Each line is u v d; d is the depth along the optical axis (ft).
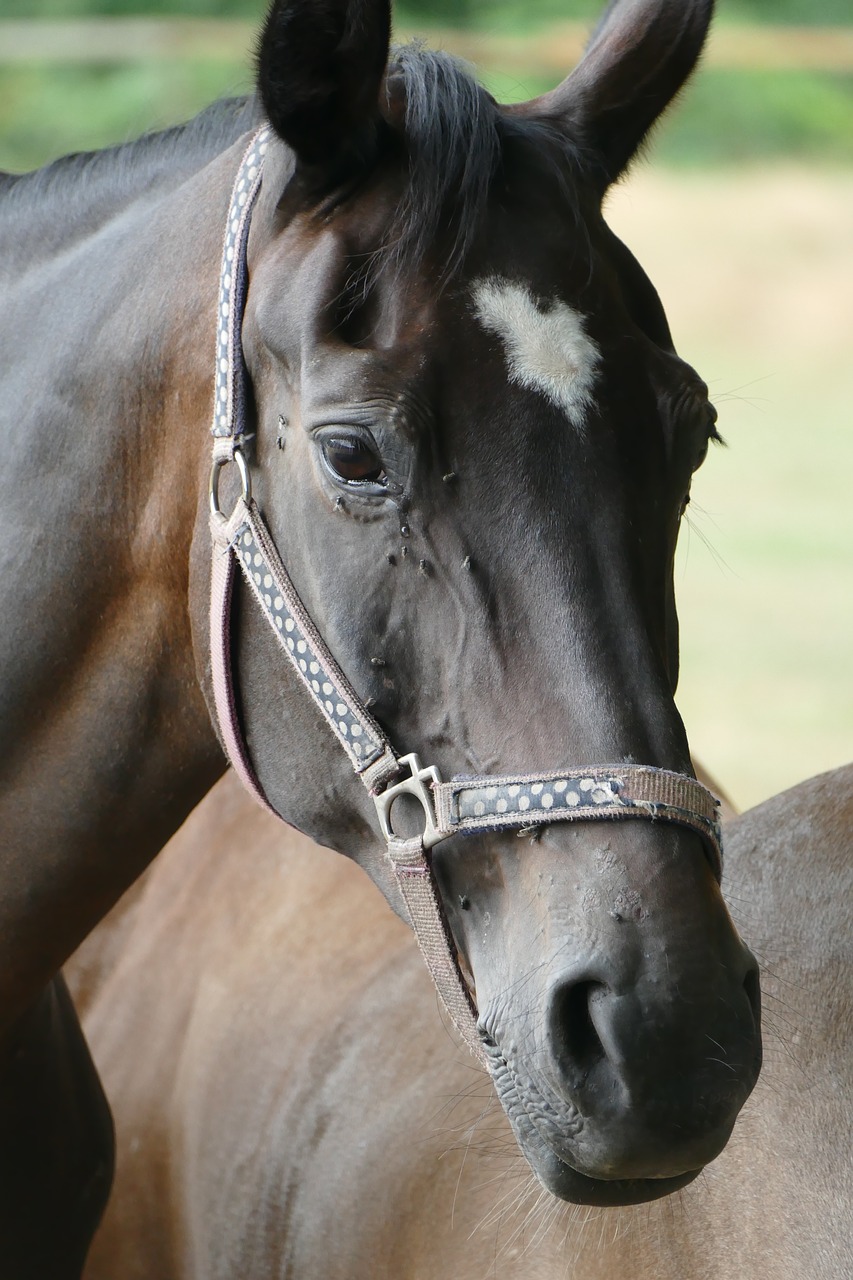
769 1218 9.74
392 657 9.05
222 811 17.06
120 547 10.71
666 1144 8.02
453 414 8.77
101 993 16.70
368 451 8.78
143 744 10.94
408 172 9.32
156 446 10.55
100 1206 13.58
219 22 74.95
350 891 15.66
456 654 8.80
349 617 9.08
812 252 79.92
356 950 14.92
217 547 9.91
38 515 10.82
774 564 48.98
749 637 42.68
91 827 11.07
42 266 11.66
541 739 8.59
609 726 8.52
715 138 90.43
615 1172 8.17
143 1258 15.43
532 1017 8.32
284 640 9.52
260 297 9.48
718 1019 8.07
